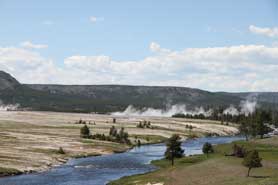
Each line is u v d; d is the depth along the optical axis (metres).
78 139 194.75
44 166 122.50
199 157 134.25
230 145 170.50
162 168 118.88
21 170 112.31
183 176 91.00
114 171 116.50
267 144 169.12
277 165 99.88
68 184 95.19
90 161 139.12
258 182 75.44
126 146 193.38
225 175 87.56
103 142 193.12
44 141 176.75
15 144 159.50
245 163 85.69
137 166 126.81
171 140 125.75
